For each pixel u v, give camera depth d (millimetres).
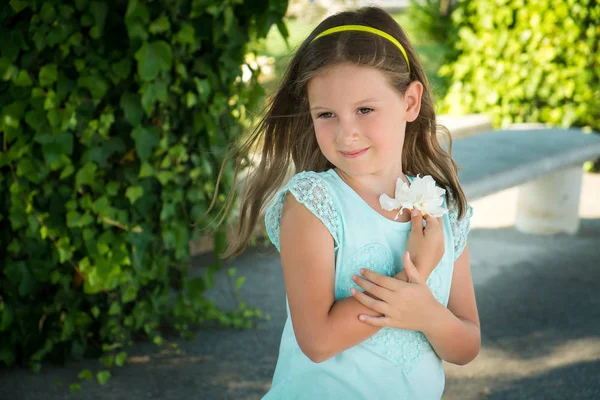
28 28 3188
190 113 3619
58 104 3254
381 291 1650
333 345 1660
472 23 7848
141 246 3555
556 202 5824
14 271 3391
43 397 3219
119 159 3498
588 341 3943
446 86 8227
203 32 3482
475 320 1925
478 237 5812
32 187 3377
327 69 1641
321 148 1690
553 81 7457
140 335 3889
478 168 4625
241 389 3348
